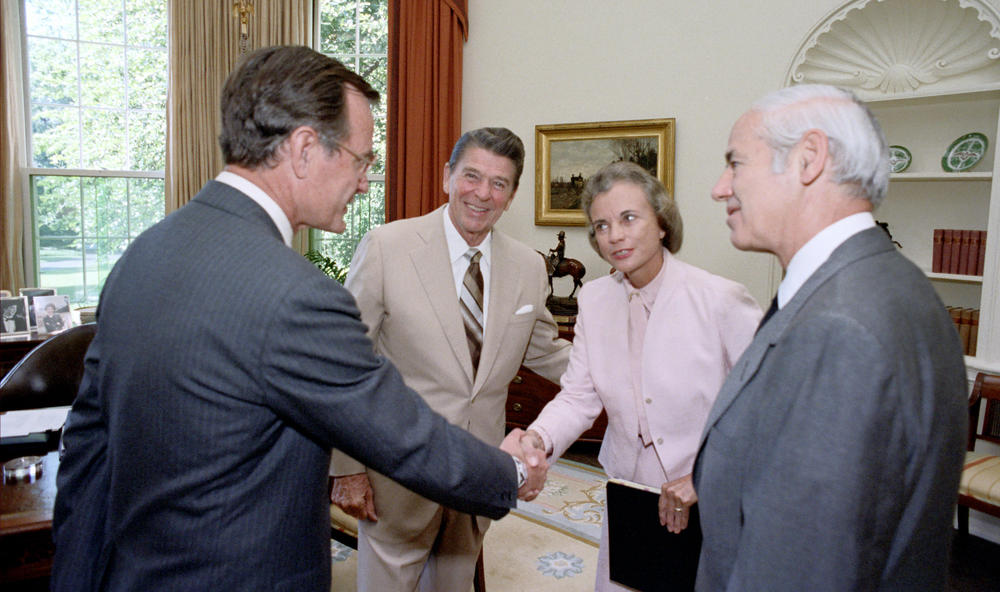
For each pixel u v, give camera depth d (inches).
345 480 66.0
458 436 41.6
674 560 50.4
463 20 175.2
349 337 35.5
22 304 146.2
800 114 33.7
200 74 179.9
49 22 179.5
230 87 38.8
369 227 197.3
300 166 38.9
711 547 35.4
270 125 37.7
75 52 182.4
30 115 179.6
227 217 37.0
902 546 30.2
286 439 35.9
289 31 183.5
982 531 120.5
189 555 34.3
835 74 138.2
